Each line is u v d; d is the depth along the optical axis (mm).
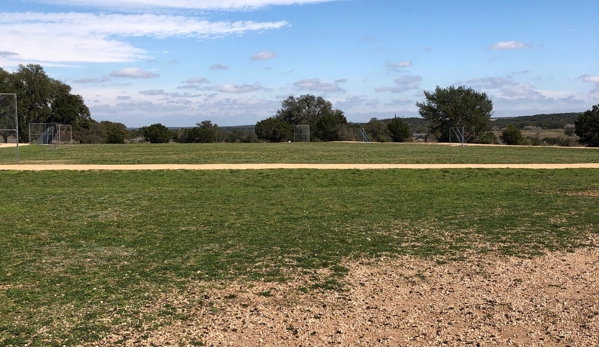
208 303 6566
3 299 6703
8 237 10445
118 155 36344
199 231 10977
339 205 14500
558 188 18062
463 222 11898
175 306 6461
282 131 76000
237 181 20328
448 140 68750
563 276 7656
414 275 7754
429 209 13781
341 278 7617
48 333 5617
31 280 7543
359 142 64188
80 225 11680
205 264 8383
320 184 19641
